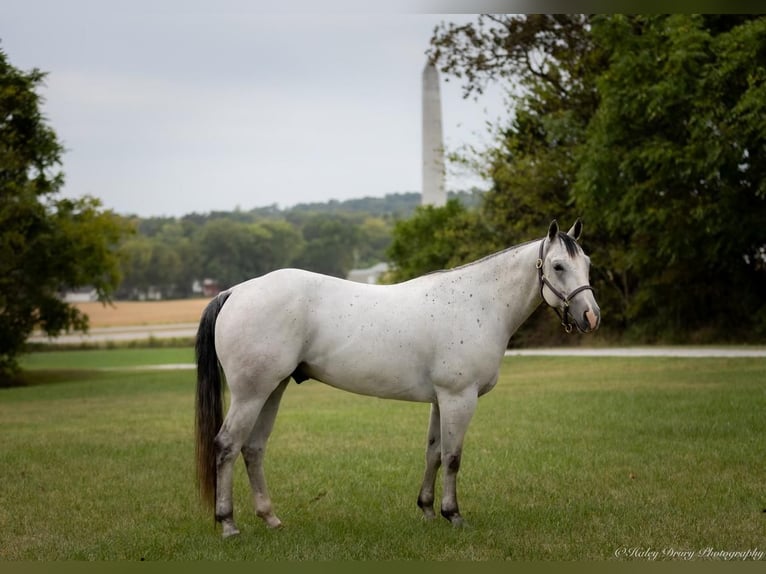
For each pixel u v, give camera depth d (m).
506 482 7.84
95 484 8.09
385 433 11.24
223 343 6.16
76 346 48.62
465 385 6.32
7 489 7.85
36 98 27.27
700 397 12.79
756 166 20.64
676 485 7.46
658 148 20.95
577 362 21.52
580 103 28.00
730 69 19.44
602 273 27.95
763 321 23.36
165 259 119.50
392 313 6.31
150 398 18.77
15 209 26.09
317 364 6.30
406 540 5.98
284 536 6.10
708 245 22.16
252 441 6.46
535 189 28.11
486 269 6.57
